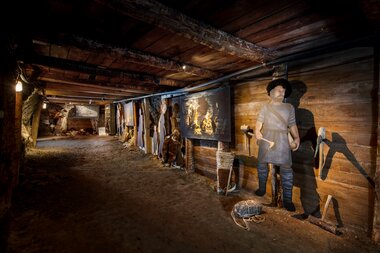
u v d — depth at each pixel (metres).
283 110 3.05
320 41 2.72
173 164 6.78
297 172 3.37
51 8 1.92
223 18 2.14
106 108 16.41
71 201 3.85
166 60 3.57
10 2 1.81
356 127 2.69
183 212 3.51
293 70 3.35
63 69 3.69
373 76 2.52
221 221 3.20
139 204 3.81
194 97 5.57
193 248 2.53
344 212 2.83
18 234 2.67
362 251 2.42
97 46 2.71
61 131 16.78
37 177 5.06
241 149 4.46
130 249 2.48
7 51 2.20
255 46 2.89
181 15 2.00
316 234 2.79
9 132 2.34
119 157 8.09
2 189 2.23
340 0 1.79
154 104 8.58
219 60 3.67
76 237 2.69
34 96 7.33
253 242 2.65
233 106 4.61
